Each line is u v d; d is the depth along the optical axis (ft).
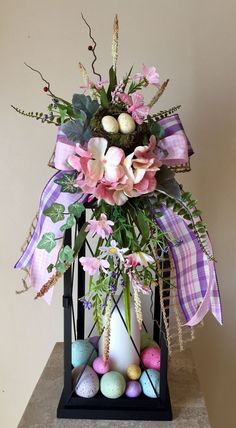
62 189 2.18
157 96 2.40
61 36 3.29
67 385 2.53
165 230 2.41
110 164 2.02
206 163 3.42
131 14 3.26
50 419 2.49
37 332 3.64
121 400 2.53
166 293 2.46
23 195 3.47
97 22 3.27
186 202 2.23
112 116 2.17
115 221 2.26
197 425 2.46
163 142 2.25
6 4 3.27
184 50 3.30
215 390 3.65
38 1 3.27
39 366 3.69
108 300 2.33
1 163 3.43
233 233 3.49
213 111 3.36
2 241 3.53
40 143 3.40
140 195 2.18
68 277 2.44
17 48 3.31
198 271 2.48
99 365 2.63
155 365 2.71
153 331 3.18
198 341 3.60
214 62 3.31
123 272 2.27
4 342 3.67
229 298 3.55
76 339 3.06
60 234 2.37
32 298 3.59
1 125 3.38
